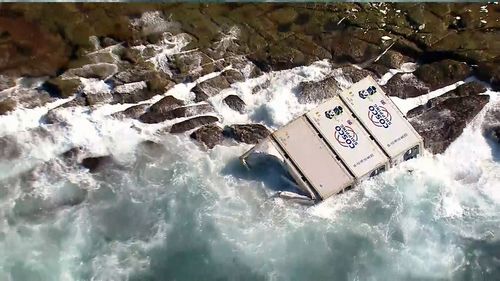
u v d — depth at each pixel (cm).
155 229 4097
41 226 4069
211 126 4450
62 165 4269
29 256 3962
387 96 4400
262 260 4009
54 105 4434
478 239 4134
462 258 4069
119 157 4325
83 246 4019
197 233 4084
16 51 4525
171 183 4250
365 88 4381
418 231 4150
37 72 4497
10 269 3912
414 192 4275
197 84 4584
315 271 3997
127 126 4425
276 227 4109
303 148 4184
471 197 4294
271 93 4597
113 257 3988
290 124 4244
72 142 4334
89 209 4144
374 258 4050
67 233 4056
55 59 4538
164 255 4016
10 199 4134
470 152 4444
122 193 4206
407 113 4562
